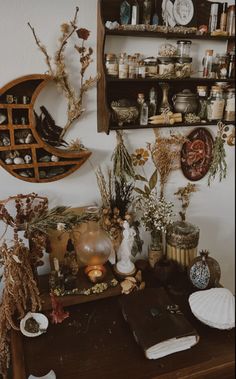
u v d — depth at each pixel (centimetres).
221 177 162
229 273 196
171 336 110
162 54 130
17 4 109
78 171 138
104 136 138
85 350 112
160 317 118
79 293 130
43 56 118
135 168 148
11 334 118
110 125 129
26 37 114
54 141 128
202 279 135
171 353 111
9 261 108
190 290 141
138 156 147
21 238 133
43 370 105
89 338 117
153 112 137
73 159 126
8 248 119
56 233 138
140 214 155
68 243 138
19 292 110
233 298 124
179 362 108
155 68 129
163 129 147
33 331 118
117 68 125
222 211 176
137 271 147
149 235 162
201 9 134
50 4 113
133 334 116
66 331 120
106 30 116
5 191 129
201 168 160
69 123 127
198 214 171
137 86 137
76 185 140
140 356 110
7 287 110
